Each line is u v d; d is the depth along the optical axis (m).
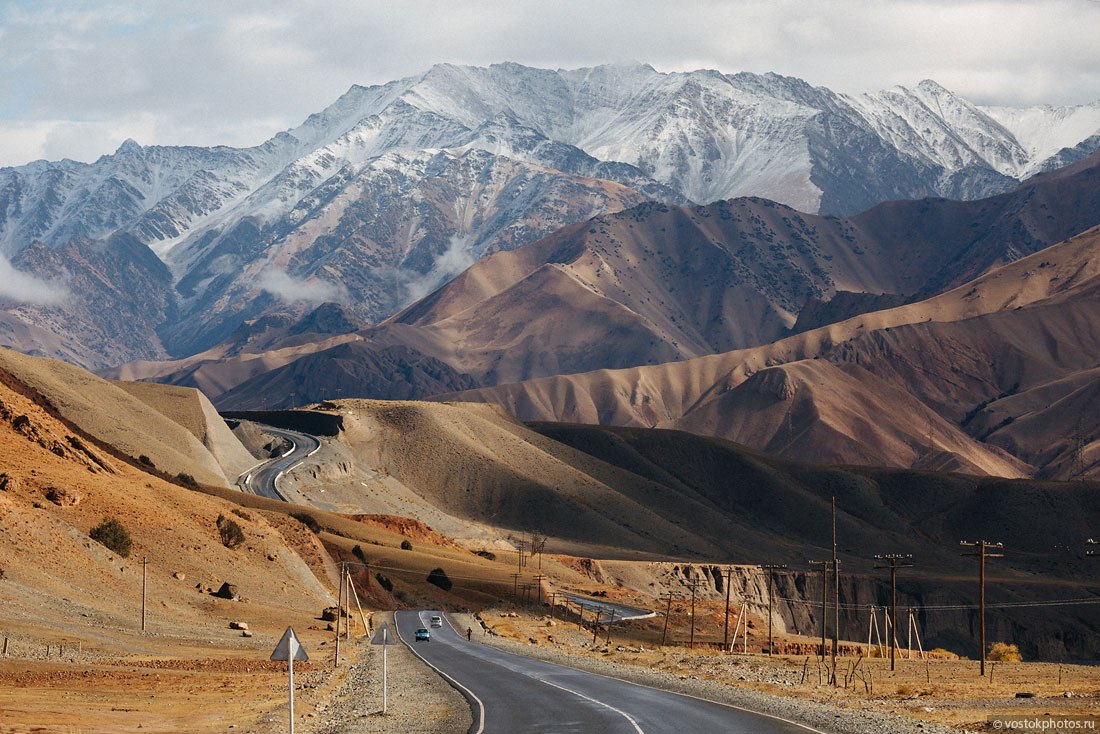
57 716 55.94
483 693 67.12
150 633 102.25
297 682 78.25
